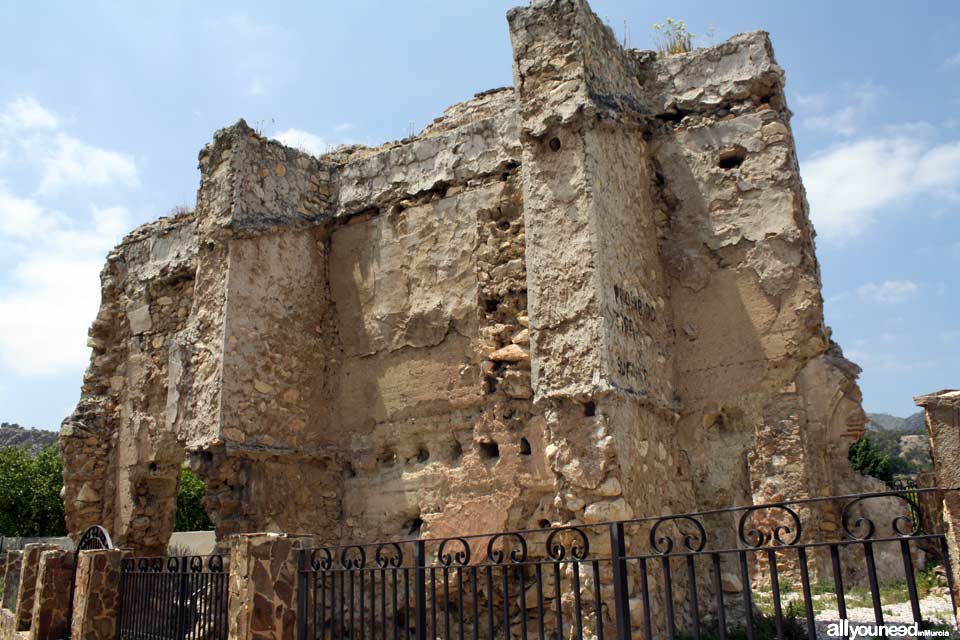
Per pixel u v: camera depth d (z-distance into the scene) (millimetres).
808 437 15109
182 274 15648
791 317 9211
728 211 9805
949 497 5273
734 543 9211
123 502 15500
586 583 8008
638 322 9219
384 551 11164
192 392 12000
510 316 10562
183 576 8812
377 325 12320
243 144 12445
